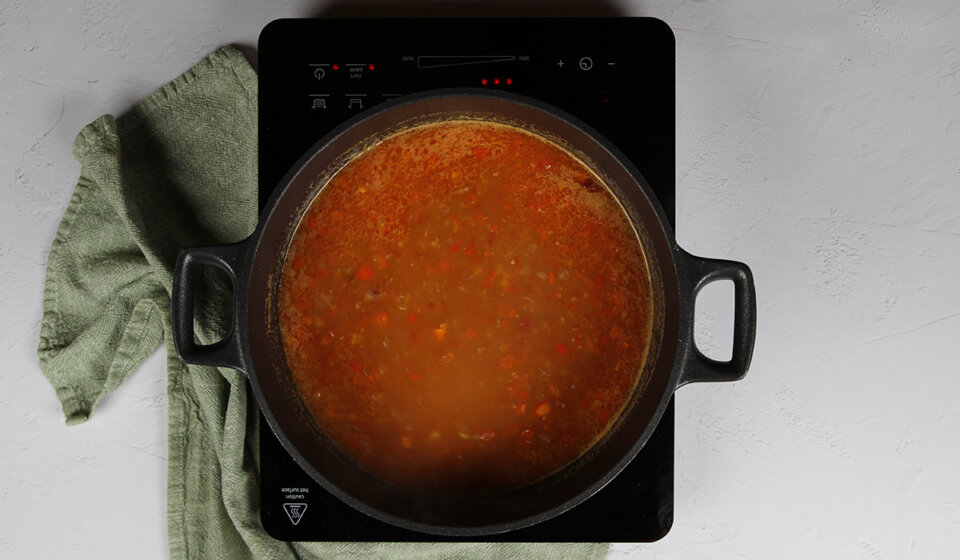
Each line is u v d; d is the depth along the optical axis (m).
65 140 0.80
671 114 0.75
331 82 0.75
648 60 0.75
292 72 0.75
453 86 0.75
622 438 0.70
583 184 0.72
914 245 0.79
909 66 0.79
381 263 0.72
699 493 0.80
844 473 0.80
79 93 0.80
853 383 0.80
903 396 0.80
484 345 0.72
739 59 0.79
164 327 0.77
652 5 0.79
